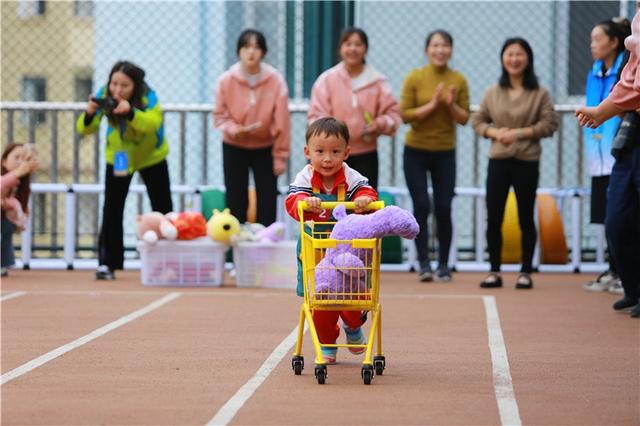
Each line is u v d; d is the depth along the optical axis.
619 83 16.62
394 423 12.84
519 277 27.59
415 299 24.91
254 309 22.92
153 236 27.28
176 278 27.66
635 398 14.30
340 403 13.90
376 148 29.00
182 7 35.81
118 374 15.73
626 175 21.11
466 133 35.75
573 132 34.56
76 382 15.15
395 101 29.06
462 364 16.72
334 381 15.35
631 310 22.41
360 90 28.83
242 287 27.55
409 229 15.12
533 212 27.72
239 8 35.62
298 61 35.06
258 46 28.92
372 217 15.12
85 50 36.97
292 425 12.72
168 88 35.88
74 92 37.12
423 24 35.81
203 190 32.00
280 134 29.28
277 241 27.59
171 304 23.66
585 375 15.87
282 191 32.12
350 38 28.67
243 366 16.39
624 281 22.00
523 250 27.75
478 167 33.50
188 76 35.81
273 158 29.53
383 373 15.98
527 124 27.55
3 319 21.16
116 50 36.00
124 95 27.66
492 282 27.61
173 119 35.28
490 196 27.69
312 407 13.66
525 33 35.62
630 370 16.28
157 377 15.52
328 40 34.91
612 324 21.03
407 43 35.88
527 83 27.66
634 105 16.62
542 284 28.83
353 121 28.73
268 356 17.23
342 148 15.98
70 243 32.09
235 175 29.36
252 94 29.12
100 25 36.00
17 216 29.09
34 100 37.09
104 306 23.20
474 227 34.19
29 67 37.03
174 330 19.89
